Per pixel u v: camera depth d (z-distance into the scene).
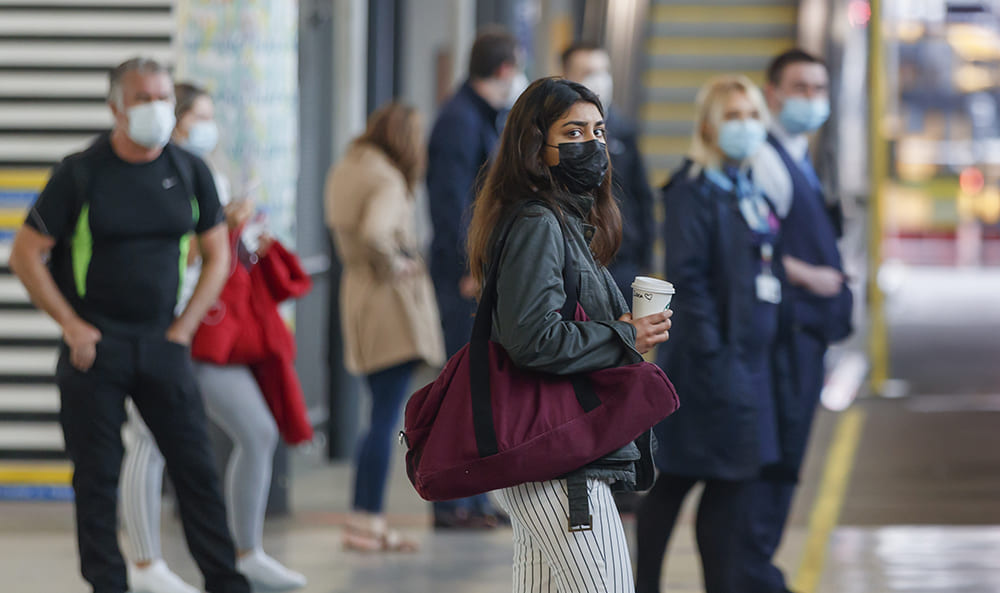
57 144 21.95
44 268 12.84
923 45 60.00
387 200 18.03
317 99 25.67
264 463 15.66
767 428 13.77
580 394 8.95
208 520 13.45
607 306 9.30
